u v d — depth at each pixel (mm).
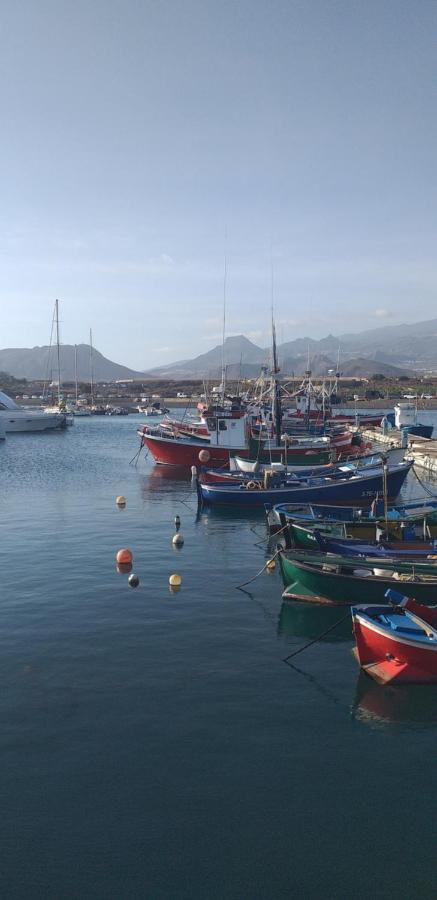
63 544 31703
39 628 20062
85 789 12016
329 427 81062
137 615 21359
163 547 31109
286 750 13398
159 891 9695
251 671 17141
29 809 11445
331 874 10055
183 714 14758
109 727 14141
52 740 13609
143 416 165500
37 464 67750
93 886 9773
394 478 42250
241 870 10109
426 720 14758
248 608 22234
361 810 11539
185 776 12438
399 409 80375
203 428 72938
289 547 27219
